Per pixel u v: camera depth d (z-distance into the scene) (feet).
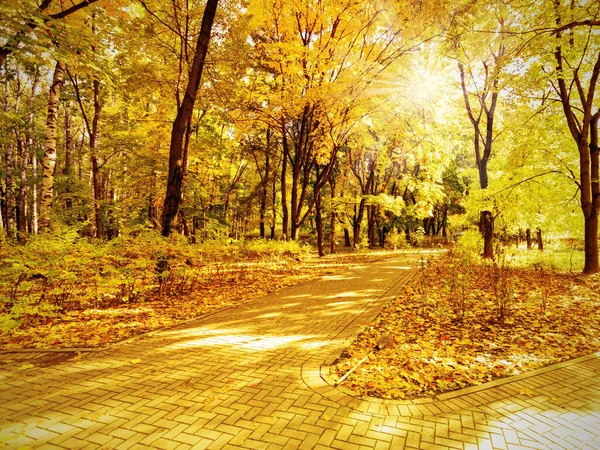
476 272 35.12
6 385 10.76
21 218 65.10
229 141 66.80
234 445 7.66
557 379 11.80
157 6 34.09
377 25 41.83
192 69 28.84
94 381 11.10
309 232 127.24
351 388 10.77
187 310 21.93
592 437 8.29
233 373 11.77
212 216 76.84
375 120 53.98
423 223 138.31
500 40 29.73
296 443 7.77
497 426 8.72
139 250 25.07
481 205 47.24
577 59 37.99
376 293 27.30
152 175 54.39
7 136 57.11
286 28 42.14
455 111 54.80
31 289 18.97
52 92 32.50
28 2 14.87
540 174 42.78
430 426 8.65
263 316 20.24
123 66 40.98
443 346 15.16
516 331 17.60
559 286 29.86
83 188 61.36
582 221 44.62
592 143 38.19
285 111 45.55
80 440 7.80
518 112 44.65
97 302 22.31
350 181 94.73
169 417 8.86
